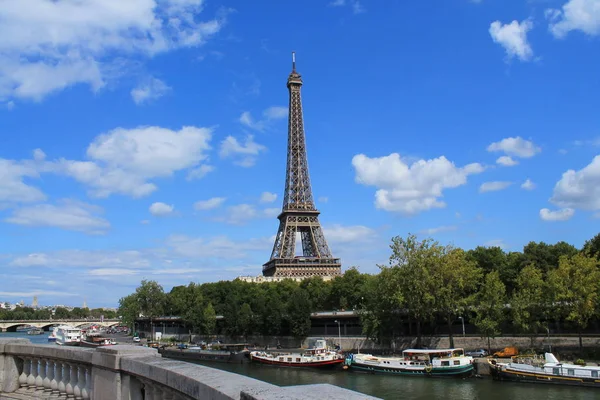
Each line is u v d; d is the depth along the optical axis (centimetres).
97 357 1794
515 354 11212
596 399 7481
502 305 11594
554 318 11350
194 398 1184
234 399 991
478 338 12669
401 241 12950
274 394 939
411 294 12556
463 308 12250
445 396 8125
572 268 11038
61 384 2062
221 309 19125
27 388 2245
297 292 16812
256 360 13200
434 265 12438
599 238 15025
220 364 13288
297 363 12088
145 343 19425
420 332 13712
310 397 911
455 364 10175
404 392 8581
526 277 11975
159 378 1393
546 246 15938
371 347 14438
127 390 1634
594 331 11906
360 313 14425
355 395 933
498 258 15875
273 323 16575
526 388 8569
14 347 2250
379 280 13900
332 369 11675
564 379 8631
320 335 16012
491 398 7856
